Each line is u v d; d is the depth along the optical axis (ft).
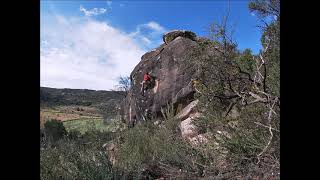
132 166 21.42
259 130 20.25
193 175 20.42
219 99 25.20
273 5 22.66
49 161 20.11
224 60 24.20
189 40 51.03
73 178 19.63
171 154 22.54
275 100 18.81
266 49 22.30
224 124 22.80
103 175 19.25
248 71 24.44
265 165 18.60
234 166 19.89
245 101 21.88
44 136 22.66
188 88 46.01
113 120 33.68
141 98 51.19
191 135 27.84
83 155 21.20
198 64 25.12
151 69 51.90
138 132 28.27
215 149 21.34
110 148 25.95
